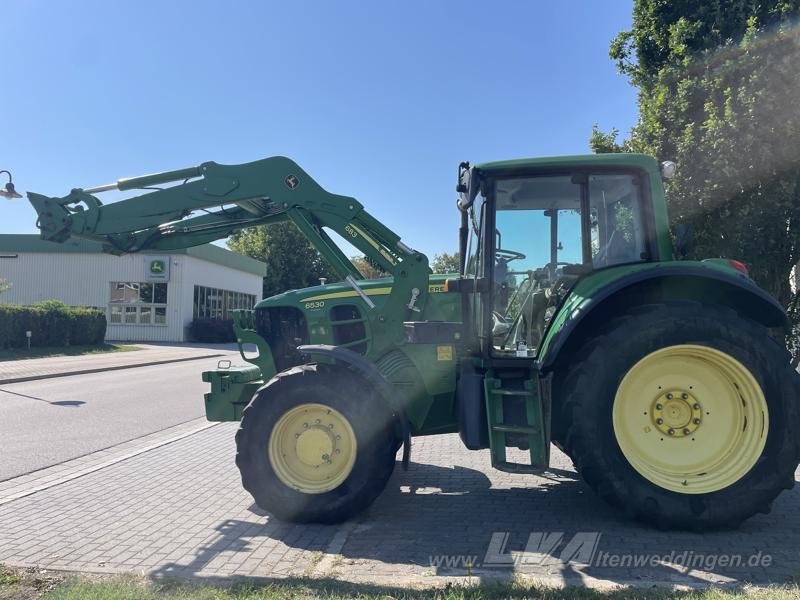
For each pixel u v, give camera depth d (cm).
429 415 516
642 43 917
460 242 573
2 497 541
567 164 480
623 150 1038
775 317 450
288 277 4894
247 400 576
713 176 741
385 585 343
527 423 435
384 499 520
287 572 371
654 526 432
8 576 366
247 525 462
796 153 704
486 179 490
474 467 632
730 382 438
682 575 355
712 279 434
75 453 724
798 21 730
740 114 720
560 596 323
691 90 782
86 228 572
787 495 513
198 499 534
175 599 326
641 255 480
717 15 805
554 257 493
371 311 524
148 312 3238
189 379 1585
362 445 451
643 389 444
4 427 894
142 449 745
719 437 438
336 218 536
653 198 478
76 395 1262
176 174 563
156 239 616
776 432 419
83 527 460
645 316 434
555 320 452
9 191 763
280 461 462
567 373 453
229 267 3856
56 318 2439
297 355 586
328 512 450
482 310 481
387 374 512
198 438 814
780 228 727
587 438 427
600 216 488
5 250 3222
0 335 2188
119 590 337
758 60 729
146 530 452
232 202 554
